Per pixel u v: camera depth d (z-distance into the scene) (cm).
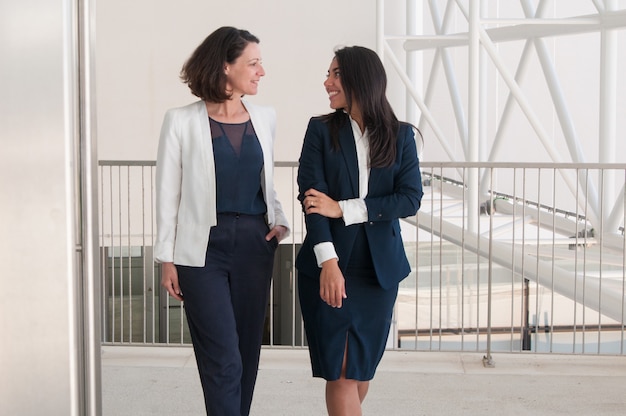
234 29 303
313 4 1145
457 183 1211
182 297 308
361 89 282
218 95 300
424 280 1236
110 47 1116
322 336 287
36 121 158
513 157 1088
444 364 490
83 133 167
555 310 1153
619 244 738
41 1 157
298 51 1151
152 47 1120
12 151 159
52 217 160
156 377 464
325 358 287
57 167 159
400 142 290
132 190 1122
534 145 1044
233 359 304
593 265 781
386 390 442
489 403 422
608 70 780
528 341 1173
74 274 163
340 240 286
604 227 776
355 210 280
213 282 303
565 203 970
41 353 162
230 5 1128
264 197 311
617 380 463
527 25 871
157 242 305
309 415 402
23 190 159
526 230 945
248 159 304
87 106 167
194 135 301
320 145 291
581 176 820
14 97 158
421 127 1280
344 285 287
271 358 499
